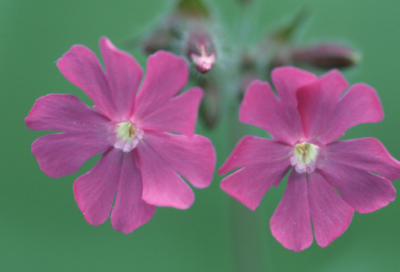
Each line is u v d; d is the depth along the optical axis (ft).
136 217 0.43
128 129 0.44
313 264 0.57
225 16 0.60
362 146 0.43
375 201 0.43
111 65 0.42
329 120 0.42
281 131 0.42
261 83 0.41
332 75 0.41
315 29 0.59
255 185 0.43
